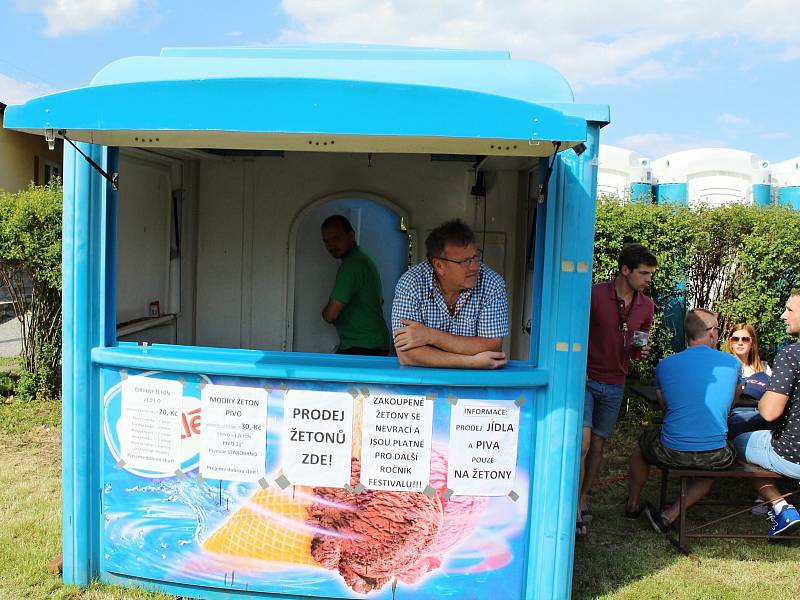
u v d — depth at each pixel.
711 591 3.65
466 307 3.18
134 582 3.33
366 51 3.54
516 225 4.90
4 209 6.66
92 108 2.58
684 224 6.66
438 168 5.14
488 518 3.13
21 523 4.11
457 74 3.11
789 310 4.29
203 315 5.39
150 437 3.21
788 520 4.19
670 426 4.29
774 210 6.83
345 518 3.14
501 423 3.09
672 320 6.88
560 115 2.52
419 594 3.16
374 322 5.00
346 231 4.84
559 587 3.19
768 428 4.67
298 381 3.08
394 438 3.08
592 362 4.38
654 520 4.46
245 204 5.30
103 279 3.23
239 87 2.52
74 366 3.23
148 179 4.40
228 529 3.20
